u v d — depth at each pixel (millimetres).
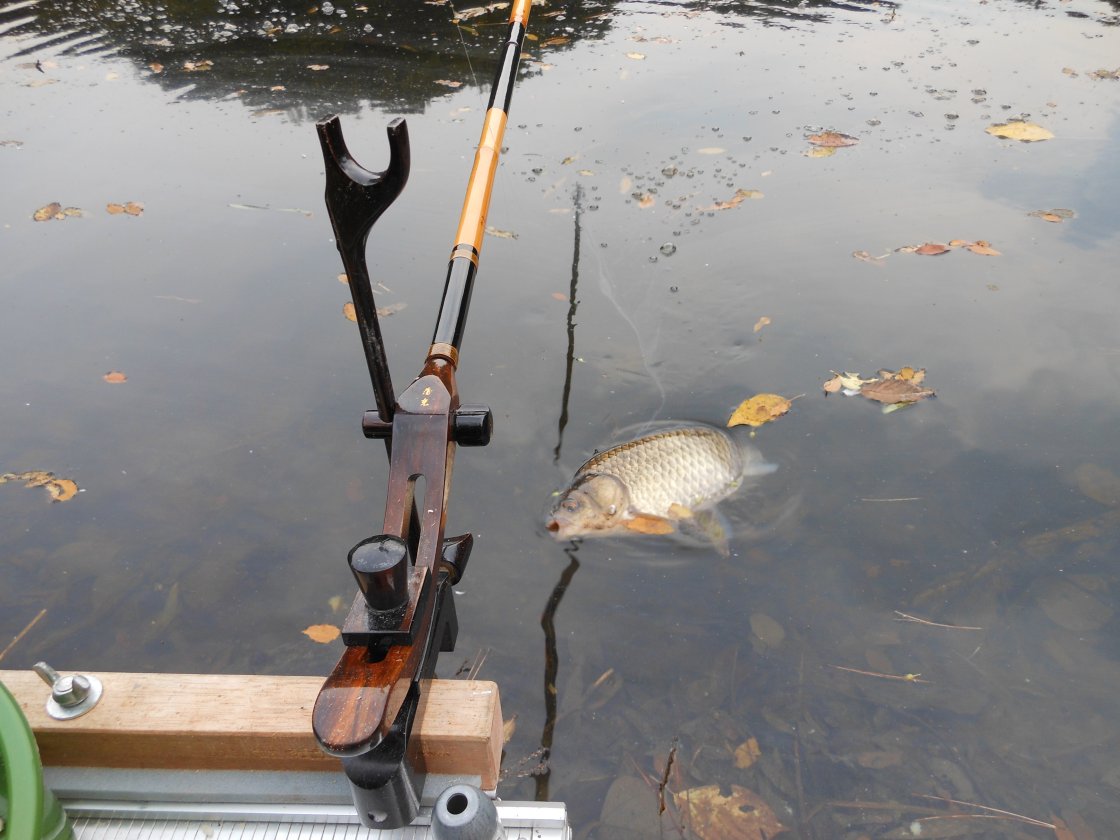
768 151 1445
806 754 651
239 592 786
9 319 1120
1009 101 1557
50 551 824
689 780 638
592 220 1298
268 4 2135
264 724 464
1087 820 604
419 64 1788
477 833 390
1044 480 853
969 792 623
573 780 640
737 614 753
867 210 1290
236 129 1574
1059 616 734
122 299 1156
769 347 1053
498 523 839
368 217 437
